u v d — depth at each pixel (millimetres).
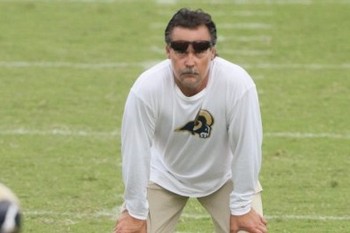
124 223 10156
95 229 13828
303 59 25266
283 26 28984
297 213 14547
